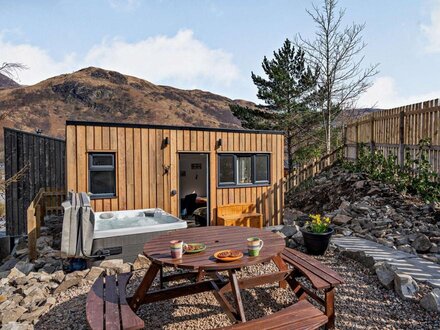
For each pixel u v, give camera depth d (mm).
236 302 2691
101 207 5867
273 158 7781
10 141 8719
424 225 5238
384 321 2787
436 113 6387
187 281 3855
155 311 3164
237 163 7348
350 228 5688
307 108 14258
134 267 4180
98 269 3975
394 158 7789
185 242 3184
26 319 2988
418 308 2906
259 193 7598
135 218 5828
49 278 3889
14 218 8758
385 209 6195
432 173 6293
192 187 9641
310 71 14148
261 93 14781
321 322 2334
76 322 2936
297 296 3270
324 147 14344
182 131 6660
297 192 11445
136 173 6191
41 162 8305
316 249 4410
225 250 2830
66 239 4195
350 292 3320
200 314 3092
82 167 5711
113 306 2496
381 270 3461
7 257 6410
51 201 7398
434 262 3898
